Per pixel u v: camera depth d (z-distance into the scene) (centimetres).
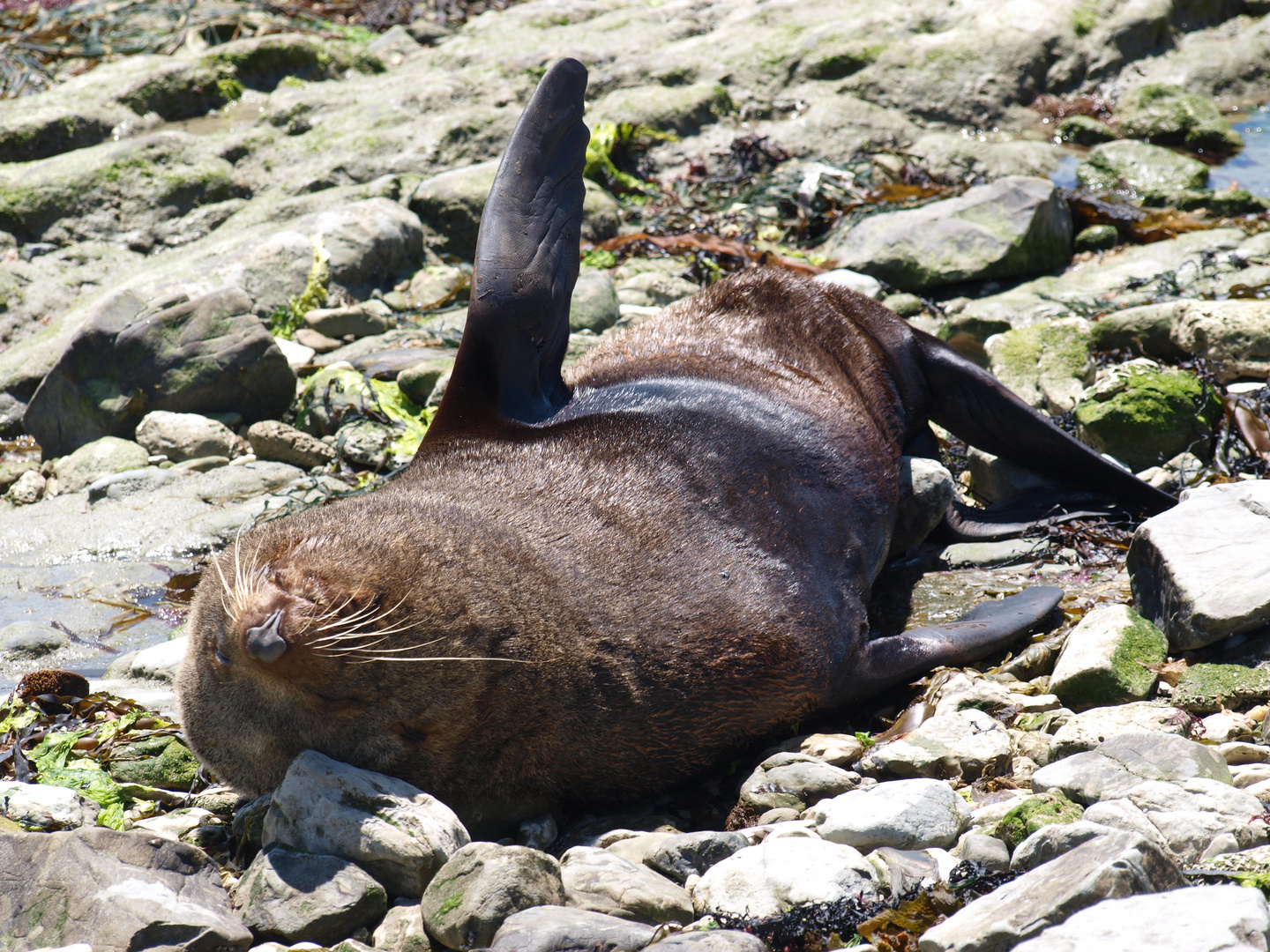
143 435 2947
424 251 3838
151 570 2473
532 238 2147
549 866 1305
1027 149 4403
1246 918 983
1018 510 2441
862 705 1902
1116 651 1764
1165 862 1130
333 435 2947
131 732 1836
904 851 1352
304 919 1320
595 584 1650
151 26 5766
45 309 3669
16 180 4059
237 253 3547
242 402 3044
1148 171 4141
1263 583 1764
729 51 4919
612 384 2172
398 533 1555
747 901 1297
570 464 1853
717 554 1802
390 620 1459
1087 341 2884
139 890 1292
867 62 4806
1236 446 2536
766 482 1962
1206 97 4838
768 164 4375
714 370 2227
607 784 1659
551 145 2253
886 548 2183
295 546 1532
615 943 1177
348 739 1493
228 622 1457
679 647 1669
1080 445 2422
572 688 1577
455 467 1855
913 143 4475
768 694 1750
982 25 4912
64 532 2628
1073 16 4959
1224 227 3725
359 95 4681
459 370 2027
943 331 3142
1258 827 1283
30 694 1911
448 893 1283
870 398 2412
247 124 4669
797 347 2381
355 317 3416
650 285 3531
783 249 3784
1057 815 1335
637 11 5394
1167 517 1964
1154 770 1417
